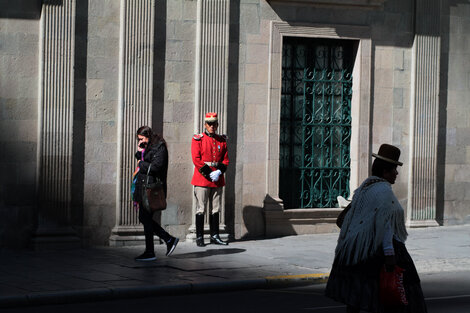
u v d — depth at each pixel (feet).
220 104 43.65
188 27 43.06
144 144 36.35
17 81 39.29
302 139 47.37
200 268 34.30
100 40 40.98
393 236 20.43
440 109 50.57
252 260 36.91
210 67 43.37
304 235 46.47
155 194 35.81
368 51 47.96
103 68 41.09
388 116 48.91
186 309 26.58
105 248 40.70
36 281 30.22
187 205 43.34
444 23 50.52
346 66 48.47
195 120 43.24
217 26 43.42
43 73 39.45
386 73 48.75
